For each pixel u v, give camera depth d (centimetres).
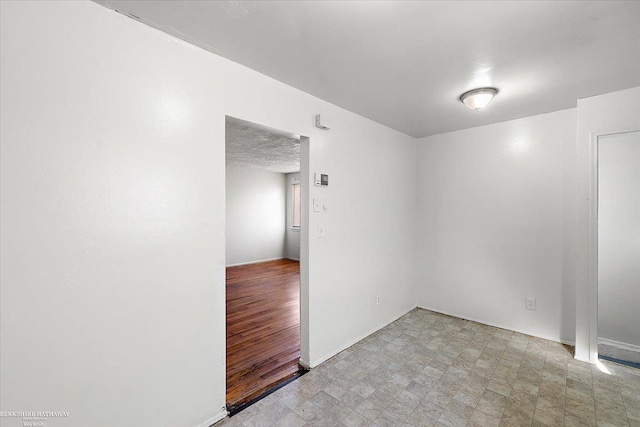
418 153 392
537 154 298
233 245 680
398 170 356
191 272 170
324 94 242
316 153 247
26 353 120
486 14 142
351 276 286
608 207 251
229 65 186
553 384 219
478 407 194
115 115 142
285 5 135
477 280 342
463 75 209
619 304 252
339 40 165
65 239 128
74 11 130
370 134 310
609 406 194
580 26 151
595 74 207
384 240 332
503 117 304
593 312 248
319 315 252
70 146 129
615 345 254
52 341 126
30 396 121
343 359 258
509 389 213
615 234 250
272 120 211
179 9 139
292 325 339
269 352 273
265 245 747
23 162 118
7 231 115
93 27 135
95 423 137
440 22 148
